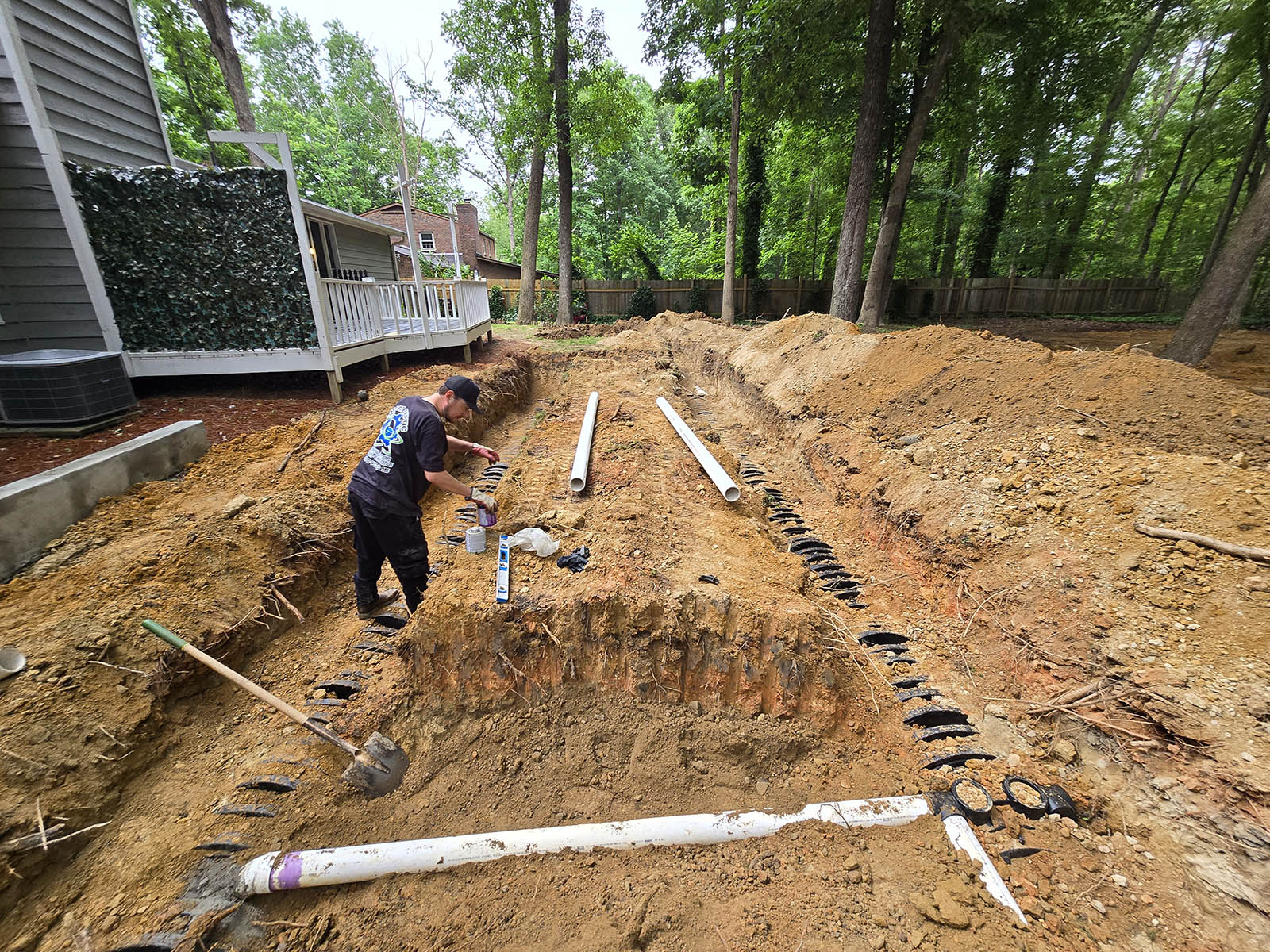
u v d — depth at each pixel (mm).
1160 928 2092
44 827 2109
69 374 5008
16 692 2398
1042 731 2982
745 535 4230
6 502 3252
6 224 5953
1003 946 2033
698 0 14219
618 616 3127
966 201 21609
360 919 2184
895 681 3422
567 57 16422
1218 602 2822
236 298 6387
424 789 2754
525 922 2186
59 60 6145
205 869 2242
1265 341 11102
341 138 32562
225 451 5191
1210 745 2365
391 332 9156
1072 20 14078
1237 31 13664
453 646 3059
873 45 10508
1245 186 18312
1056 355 5102
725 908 2230
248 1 15703
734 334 13180
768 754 2920
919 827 2527
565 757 2910
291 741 2861
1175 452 3771
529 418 8828
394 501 3211
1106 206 23922
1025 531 3758
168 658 2904
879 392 6305
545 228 36531
